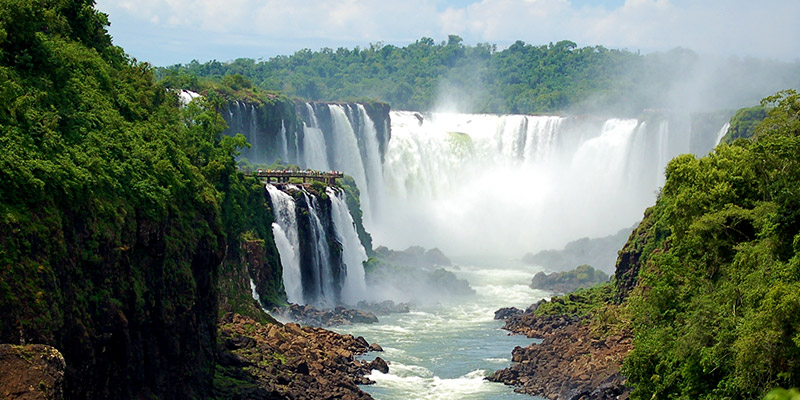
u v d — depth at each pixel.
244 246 104.75
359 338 99.44
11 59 66.06
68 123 64.88
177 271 66.88
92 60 76.38
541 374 88.19
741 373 55.53
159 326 64.81
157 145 72.62
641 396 67.69
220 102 113.38
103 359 57.41
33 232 52.59
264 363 82.06
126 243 61.12
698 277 70.25
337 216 131.25
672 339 66.75
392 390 84.06
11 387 46.16
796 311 52.84
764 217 64.81
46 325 51.12
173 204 68.62
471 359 95.88
